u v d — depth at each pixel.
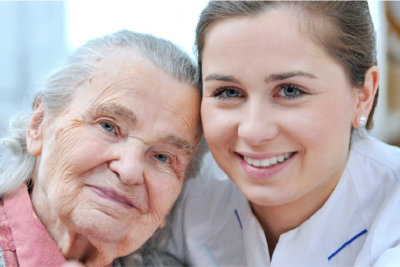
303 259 1.25
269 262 1.30
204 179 1.47
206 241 1.43
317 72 0.98
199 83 1.17
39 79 1.26
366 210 1.25
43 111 1.17
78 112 1.08
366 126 1.29
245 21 0.97
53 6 2.54
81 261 1.19
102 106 1.06
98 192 1.07
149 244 1.39
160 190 1.14
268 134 1.00
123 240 1.14
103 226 1.07
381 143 1.38
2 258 1.10
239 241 1.42
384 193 1.26
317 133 1.01
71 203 1.07
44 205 1.14
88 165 1.06
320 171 1.07
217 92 1.07
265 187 1.08
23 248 1.11
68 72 1.14
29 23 2.55
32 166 1.21
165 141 1.10
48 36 2.55
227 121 1.05
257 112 0.99
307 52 0.97
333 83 1.01
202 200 1.47
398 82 2.30
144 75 1.08
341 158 1.11
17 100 2.59
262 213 1.29
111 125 1.08
